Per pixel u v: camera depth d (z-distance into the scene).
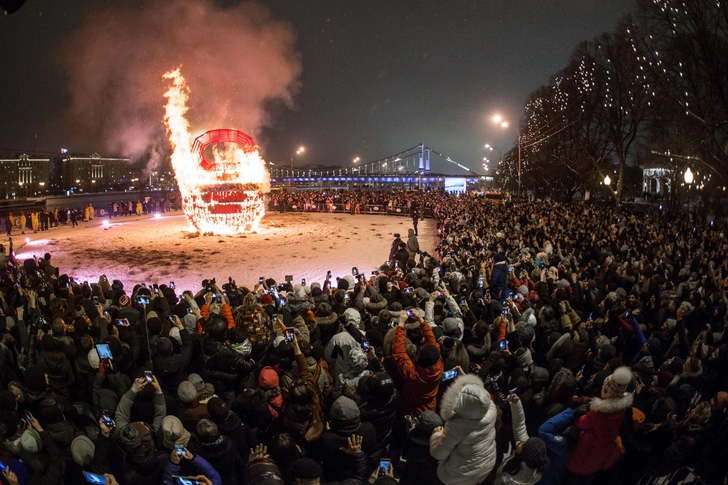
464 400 4.48
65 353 7.57
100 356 6.41
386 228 36.62
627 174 78.75
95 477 4.39
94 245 29.39
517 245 18.73
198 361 7.73
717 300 10.87
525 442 4.62
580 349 8.12
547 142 55.00
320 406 5.74
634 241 19.59
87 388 7.39
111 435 4.99
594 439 4.76
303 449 5.51
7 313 10.40
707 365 7.54
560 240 19.41
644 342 8.52
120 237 32.31
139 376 6.36
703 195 36.38
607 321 9.86
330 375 6.82
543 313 9.21
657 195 63.41
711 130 26.81
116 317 9.53
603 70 43.09
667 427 5.51
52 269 16.55
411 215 43.81
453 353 6.71
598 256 17.03
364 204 48.50
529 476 4.55
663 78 28.52
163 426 4.77
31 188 126.56
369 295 10.61
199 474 4.51
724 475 5.35
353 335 7.55
